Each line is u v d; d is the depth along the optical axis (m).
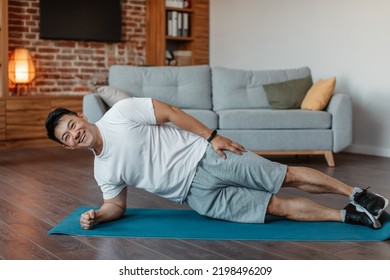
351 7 6.11
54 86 7.19
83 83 7.39
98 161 2.78
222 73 5.80
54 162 5.30
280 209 2.82
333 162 5.17
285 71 5.91
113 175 2.77
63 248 2.45
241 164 2.73
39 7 6.96
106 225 2.82
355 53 6.11
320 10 6.48
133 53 7.73
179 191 2.83
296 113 5.19
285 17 6.94
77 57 7.32
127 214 3.07
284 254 2.35
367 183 4.16
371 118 5.99
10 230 2.77
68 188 3.95
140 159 2.73
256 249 2.42
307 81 5.77
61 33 7.09
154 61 7.79
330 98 5.39
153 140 2.75
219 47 8.02
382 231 2.62
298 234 2.62
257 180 2.76
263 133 5.18
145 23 7.82
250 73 5.85
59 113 2.63
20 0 6.88
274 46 7.12
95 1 7.28
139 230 2.72
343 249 2.42
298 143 5.18
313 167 5.03
